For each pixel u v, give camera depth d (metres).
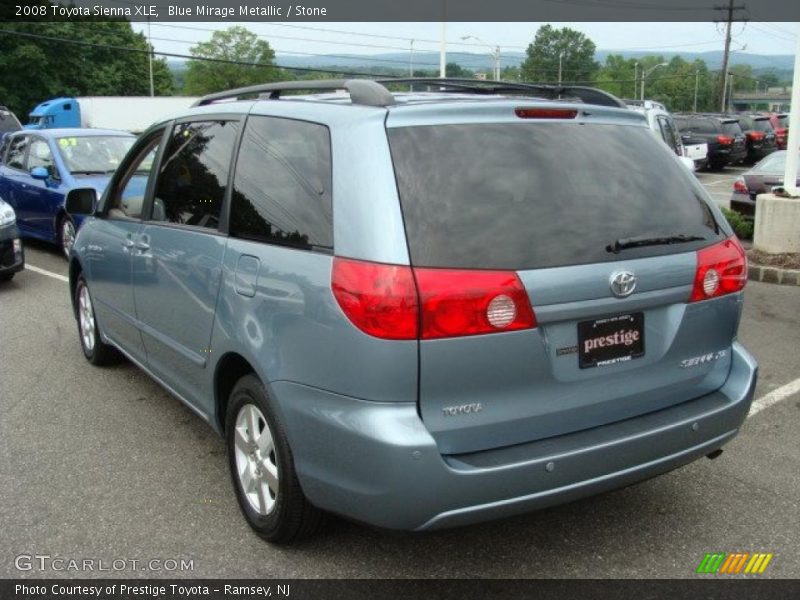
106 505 3.76
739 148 29.11
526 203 2.89
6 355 6.18
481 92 4.03
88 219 5.46
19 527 3.55
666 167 3.38
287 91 3.66
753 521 3.62
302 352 2.92
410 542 3.43
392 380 2.66
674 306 3.17
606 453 2.90
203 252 3.66
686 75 120.56
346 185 2.87
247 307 3.24
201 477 4.05
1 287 8.68
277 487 3.21
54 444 4.47
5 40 53.69
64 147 10.38
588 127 3.25
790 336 6.77
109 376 5.66
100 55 65.75
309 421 2.90
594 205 3.02
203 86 100.69
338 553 3.34
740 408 3.33
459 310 2.67
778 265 9.29
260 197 3.37
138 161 4.86
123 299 4.77
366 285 2.69
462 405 2.75
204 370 3.71
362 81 3.16
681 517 3.66
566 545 3.41
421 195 2.77
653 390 3.16
